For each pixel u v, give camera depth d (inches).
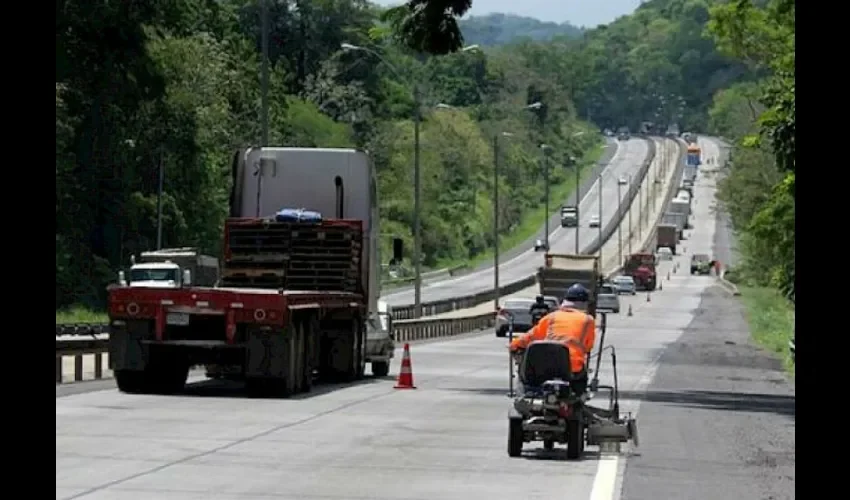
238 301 1879.9
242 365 1929.1
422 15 2373.3
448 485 1138.7
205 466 1214.3
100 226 5324.8
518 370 1365.7
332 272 2183.8
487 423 1646.2
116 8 4643.2
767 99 3427.7
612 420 1392.7
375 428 1567.4
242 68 6776.6
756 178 5777.6
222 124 5821.9
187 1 5738.2
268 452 1322.6
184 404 1784.0
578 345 1339.8
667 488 1144.2
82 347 2253.9
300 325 1967.3
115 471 1169.4
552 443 1387.8
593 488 1133.1
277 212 2263.8
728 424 1760.6
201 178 5718.5
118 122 5241.1
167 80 5236.2
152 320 1889.8
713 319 6309.1
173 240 5605.3
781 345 3991.1
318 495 1069.8
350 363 2236.7
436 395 2066.9
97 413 1648.6
